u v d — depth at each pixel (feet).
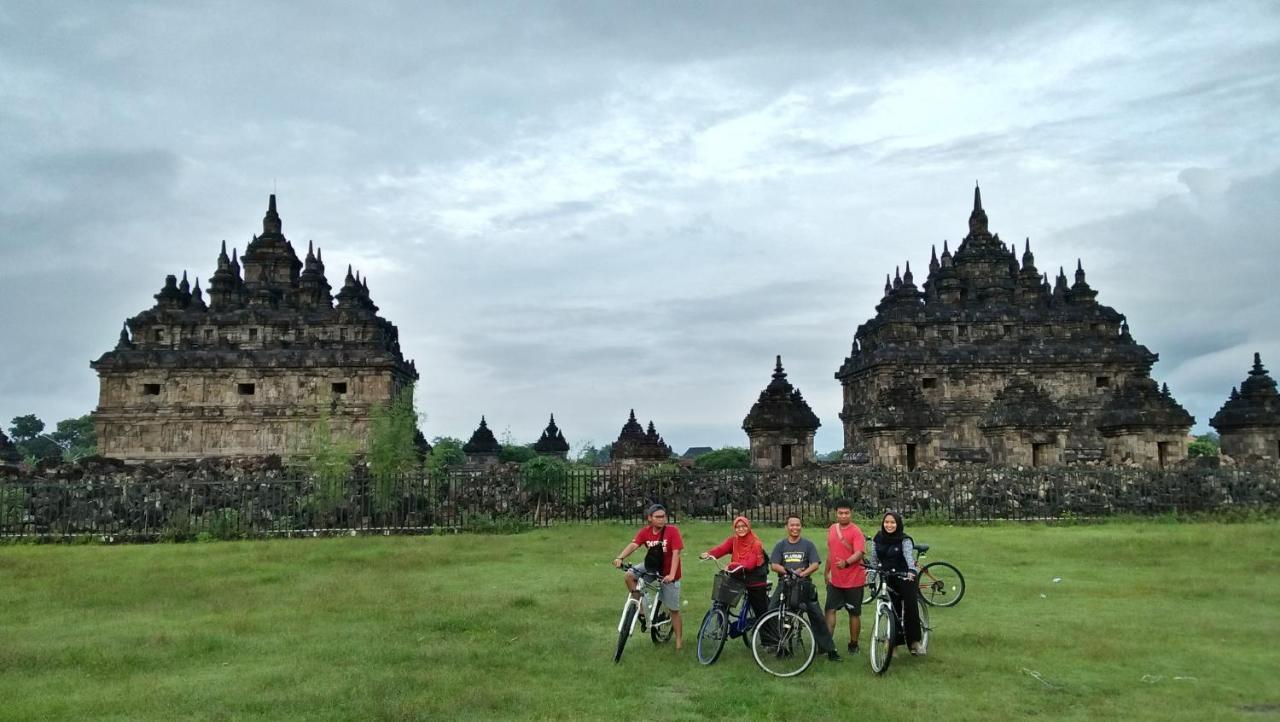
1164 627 60.34
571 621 63.67
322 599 71.87
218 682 48.14
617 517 144.15
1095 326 241.55
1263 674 49.08
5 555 102.99
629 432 279.49
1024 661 51.98
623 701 44.96
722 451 333.42
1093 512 144.25
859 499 144.36
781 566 53.16
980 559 93.15
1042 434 190.80
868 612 68.95
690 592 76.33
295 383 227.40
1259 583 76.89
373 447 152.05
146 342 233.14
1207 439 381.60
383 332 237.66
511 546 109.19
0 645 56.18
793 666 51.13
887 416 178.09
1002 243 259.39
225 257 248.73
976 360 228.84
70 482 130.62
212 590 76.64
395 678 48.57
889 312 237.45
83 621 64.44
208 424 225.35
